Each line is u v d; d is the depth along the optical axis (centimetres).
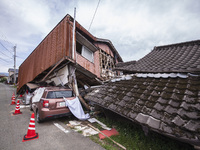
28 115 595
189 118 228
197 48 534
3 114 600
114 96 441
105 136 367
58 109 464
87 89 799
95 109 638
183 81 338
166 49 698
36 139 343
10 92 1691
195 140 190
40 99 489
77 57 733
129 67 611
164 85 355
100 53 1102
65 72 693
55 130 409
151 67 508
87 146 312
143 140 338
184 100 269
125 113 324
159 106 285
